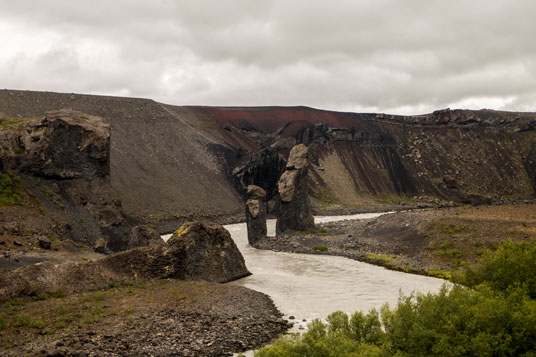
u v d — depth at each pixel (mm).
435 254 72688
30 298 45750
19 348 33062
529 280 39656
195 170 172875
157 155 170875
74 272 51625
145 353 33969
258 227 100250
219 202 158375
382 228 94250
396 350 28297
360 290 56250
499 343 28469
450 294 32531
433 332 28406
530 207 96812
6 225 69938
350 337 28938
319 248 87000
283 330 40938
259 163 177500
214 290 53031
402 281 61250
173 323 40344
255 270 69938
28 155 91375
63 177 93625
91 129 98375
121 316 41562
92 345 34344
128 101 199500
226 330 39781
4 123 102750
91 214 91438
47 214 82625
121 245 85812
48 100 180500
